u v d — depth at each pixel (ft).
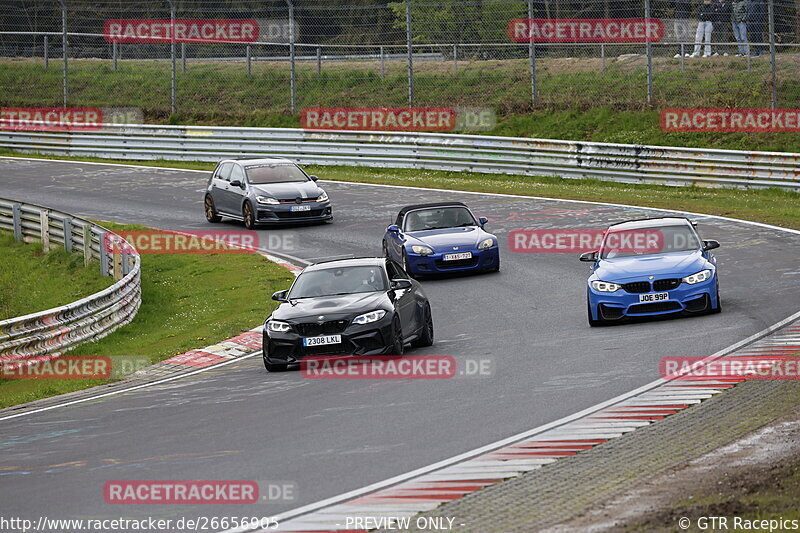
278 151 431.84
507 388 134.00
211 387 154.92
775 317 170.91
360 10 581.53
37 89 513.04
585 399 124.26
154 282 268.41
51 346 197.57
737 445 99.71
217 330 205.77
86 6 568.82
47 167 439.22
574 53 472.85
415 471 97.81
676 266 177.78
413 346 176.14
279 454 107.55
